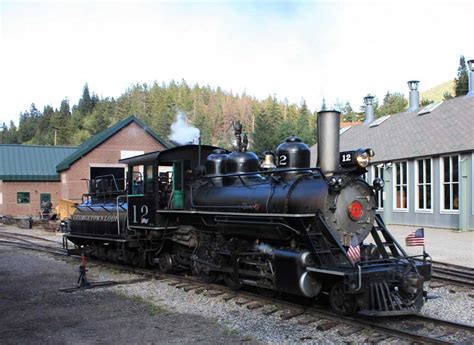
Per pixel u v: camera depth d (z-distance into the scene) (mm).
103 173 36531
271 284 8938
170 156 12180
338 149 8930
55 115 108000
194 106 122688
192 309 8906
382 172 28234
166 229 12016
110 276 12594
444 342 6395
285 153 9320
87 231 15703
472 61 28109
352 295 7641
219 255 10414
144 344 6961
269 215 8742
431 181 24641
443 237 20156
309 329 7461
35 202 38844
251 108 123375
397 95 91000
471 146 22125
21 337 7395
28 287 11180
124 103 118062
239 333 7391
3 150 39594
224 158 11125
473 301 9172
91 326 7910
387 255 8688
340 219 8352
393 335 6902
